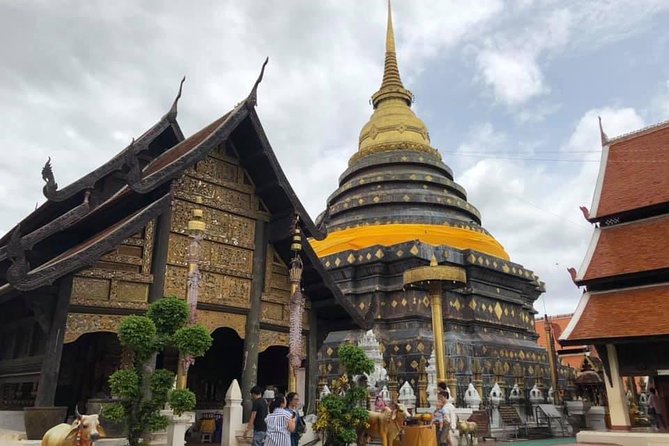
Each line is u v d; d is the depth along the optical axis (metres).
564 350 40.06
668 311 17.45
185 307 10.01
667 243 19.20
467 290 33.12
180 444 11.96
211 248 14.73
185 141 18.23
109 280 12.34
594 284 20.33
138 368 9.41
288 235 15.78
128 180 12.45
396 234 34.97
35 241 13.25
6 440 10.97
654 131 22.56
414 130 45.22
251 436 12.70
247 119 15.33
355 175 44.06
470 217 41.16
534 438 26.31
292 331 14.77
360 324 17.17
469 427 18.41
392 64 49.84
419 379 28.05
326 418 13.35
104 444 11.21
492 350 31.50
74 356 16.16
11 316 14.65
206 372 19.48
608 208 21.48
